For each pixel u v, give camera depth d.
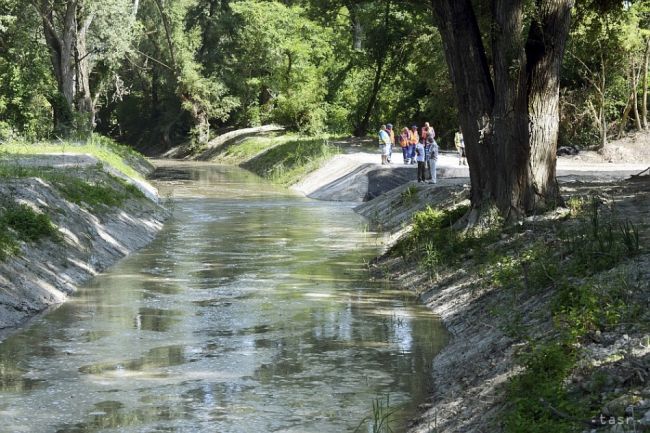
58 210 24.45
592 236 16.59
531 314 13.60
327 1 61.00
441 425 10.58
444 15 21.92
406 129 47.31
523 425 8.73
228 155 86.25
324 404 11.83
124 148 71.25
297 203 43.53
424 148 39.56
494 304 15.62
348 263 23.97
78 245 23.19
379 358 14.10
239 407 11.69
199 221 35.16
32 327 16.30
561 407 8.89
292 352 14.48
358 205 41.34
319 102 85.00
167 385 12.66
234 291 19.78
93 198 28.94
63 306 18.23
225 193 50.00
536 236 19.22
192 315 17.27
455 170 42.88
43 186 26.05
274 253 25.91
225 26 93.06
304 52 84.38
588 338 10.74
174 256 25.42
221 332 15.88
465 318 16.02
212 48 97.81
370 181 44.38
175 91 96.75
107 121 114.25
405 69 68.62
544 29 20.94
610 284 12.77
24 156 42.47
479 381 11.56
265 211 39.34
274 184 58.34
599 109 54.84
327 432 10.76
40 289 18.66
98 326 16.36
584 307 11.55
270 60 87.62
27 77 59.66
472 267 18.89
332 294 19.47
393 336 15.55
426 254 21.44
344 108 84.38
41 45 62.50
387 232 31.11
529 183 21.20
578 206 21.11
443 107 63.47
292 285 20.58
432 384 12.68
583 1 26.42
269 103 94.75
